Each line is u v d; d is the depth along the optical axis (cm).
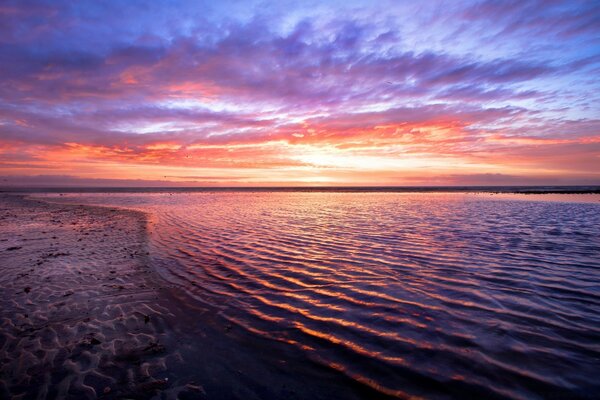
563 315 618
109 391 423
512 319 605
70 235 1584
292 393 423
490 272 898
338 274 898
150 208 3183
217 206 3391
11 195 6631
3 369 468
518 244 1268
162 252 1198
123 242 1397
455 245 1253
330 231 1611
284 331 587
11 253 1184
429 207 3177
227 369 477
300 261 1039
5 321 625
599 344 511
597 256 1069
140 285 837
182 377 456
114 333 584
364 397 412
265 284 832
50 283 847
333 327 595
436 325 589
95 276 910
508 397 398
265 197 5725
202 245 1311
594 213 2514
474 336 545
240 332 587
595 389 407
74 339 558
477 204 3628
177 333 586
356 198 5266
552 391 406
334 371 466
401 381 438
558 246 1228
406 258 1059
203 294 773
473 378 436
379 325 596
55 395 414
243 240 1398
